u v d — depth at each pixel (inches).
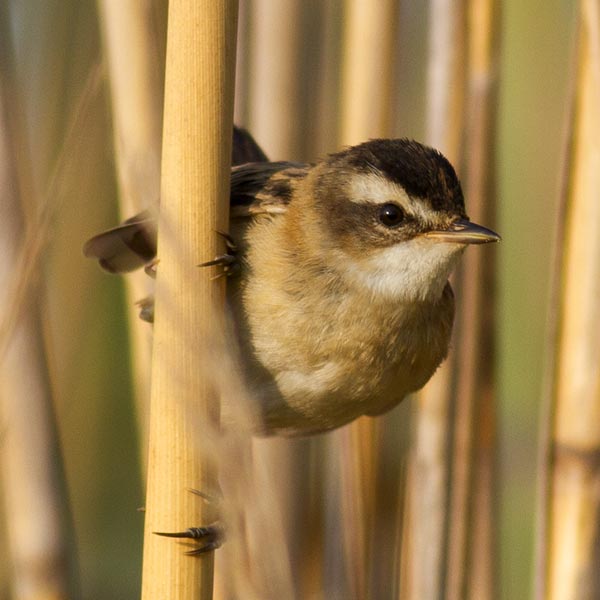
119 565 430.9
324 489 386.3
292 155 377.1
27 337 348.5
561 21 479.2
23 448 347.3
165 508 242.5
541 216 482.3
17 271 302.5
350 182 295.9
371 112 364.2
